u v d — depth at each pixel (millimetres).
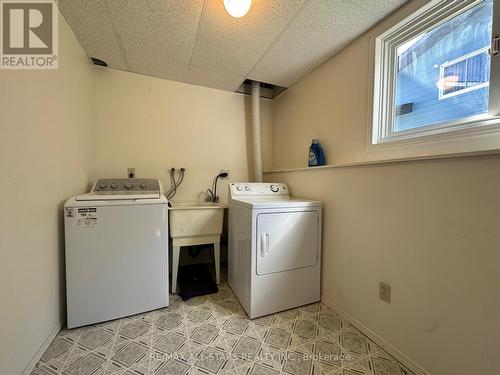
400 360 1209
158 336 1380
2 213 913
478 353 917
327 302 1742
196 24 1523
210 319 1562
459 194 978
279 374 1122
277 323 1527
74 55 1629
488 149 960
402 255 1216
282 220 1644
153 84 2295
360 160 1636
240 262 1780
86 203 1427
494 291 873
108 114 2145
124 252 1527
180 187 2436
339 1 1312
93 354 1226
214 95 2557
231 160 2652
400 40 1456
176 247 1964
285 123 2613
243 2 1236
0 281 900
